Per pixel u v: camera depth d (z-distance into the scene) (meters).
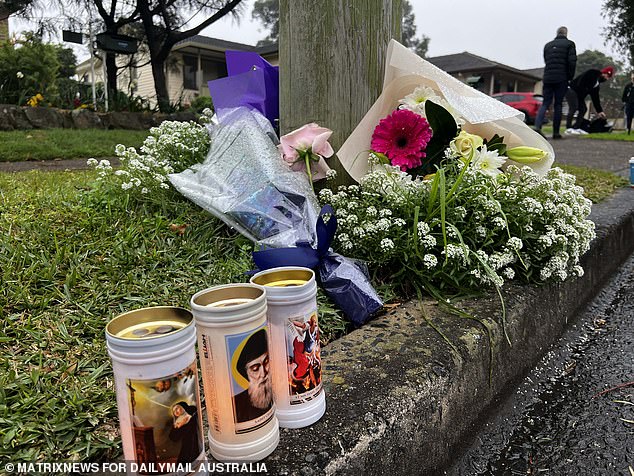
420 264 1.67
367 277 1.58
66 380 1.14
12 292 1.46
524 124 2.09
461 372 1.29
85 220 1.94
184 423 0.77
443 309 1.54
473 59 33.53
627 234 2.99
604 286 2.59
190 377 0.78
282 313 0.94
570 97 12.64
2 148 5.53
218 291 0.91
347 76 1.98
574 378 1.72
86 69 23.27
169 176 2.04
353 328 1.49
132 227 1.88
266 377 0.88
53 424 0.99
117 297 1.49
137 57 14.68
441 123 1.94
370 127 2.00
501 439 1.40
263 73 2.19
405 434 1.08
